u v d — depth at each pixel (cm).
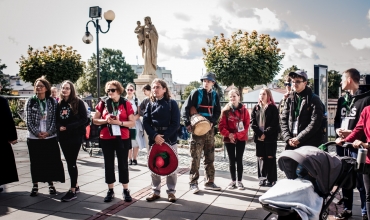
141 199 584
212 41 1630
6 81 6247
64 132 572
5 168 592
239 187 638
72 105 575
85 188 653
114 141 566
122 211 525
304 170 391
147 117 574
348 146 425
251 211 520
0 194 614
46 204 559
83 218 496
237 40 1609
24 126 1808
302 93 529
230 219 488
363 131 439
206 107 613
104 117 571
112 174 571
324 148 446
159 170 555
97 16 1159
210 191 628
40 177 592
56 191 632
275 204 353
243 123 638
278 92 3275
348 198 479
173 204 556
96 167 836
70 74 2244
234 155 646
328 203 373
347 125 481
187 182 694
